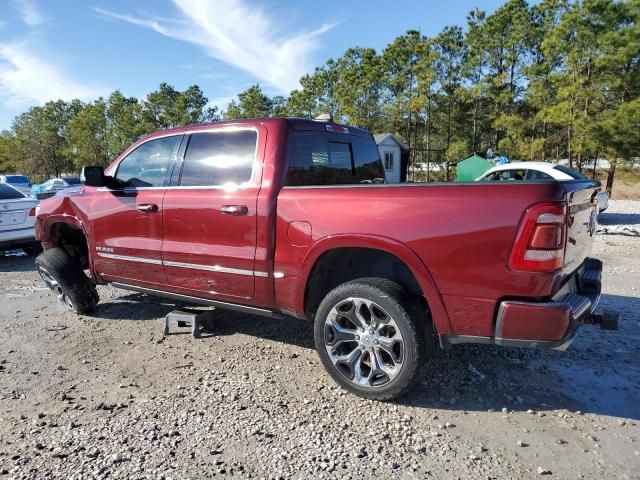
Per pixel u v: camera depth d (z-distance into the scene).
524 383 3.49
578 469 2.50
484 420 3.00
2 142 72.12
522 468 2.52
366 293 3.11
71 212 4.93
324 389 3.41
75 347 4.24
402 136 49.50
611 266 7.60
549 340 2.66
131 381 3.56
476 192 2.78
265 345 4.25
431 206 2.88
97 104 64.69
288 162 3.63
